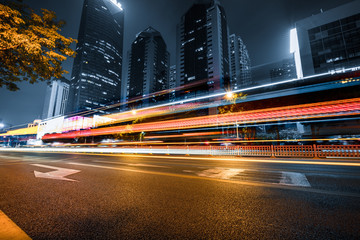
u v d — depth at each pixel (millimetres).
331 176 5934
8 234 2363
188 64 99312
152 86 154125
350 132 29969
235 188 4547
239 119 30547
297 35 51156
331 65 45344
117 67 191000
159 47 169625
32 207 3395
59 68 6027
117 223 2709
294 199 3646
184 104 80062
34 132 58312
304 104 28688
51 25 5734
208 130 43188
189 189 4516
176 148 19031
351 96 25750
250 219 2771
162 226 2592
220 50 90188
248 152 15109
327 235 2262
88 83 159875
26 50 4918
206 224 2635
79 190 4516
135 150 21828
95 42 172375
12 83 6008
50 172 7141
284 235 2291
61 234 2395
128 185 4980
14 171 7441
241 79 122250
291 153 13359
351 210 3031
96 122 64688
